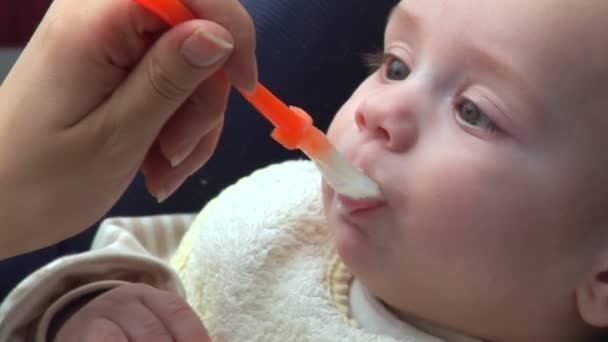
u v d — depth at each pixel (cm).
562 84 69
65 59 61
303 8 109
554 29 69
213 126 66
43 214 67
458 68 71
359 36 110
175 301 77
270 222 89
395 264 73
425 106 71
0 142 64
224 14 57
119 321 75
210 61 55
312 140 64
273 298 85
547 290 73
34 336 80
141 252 93
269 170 99
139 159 64
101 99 62
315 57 109
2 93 66
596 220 71
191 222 107
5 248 70
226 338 85
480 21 70
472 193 69
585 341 79
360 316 82
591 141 70
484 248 70
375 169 71
